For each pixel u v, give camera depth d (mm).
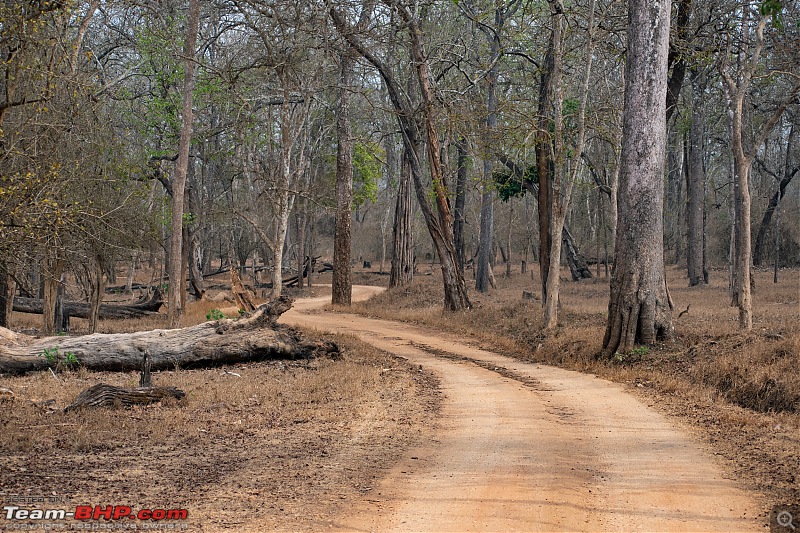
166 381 14875
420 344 23328
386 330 27375
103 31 34688
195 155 37688
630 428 11234
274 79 34969
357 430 10961
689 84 34594
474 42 33938
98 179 17578
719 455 9500
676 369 15750
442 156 34906
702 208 44688
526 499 7617
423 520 6973
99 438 9672
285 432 10664
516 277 59656
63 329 23781
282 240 32125
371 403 13164
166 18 31219
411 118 29969
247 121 33812
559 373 17312
